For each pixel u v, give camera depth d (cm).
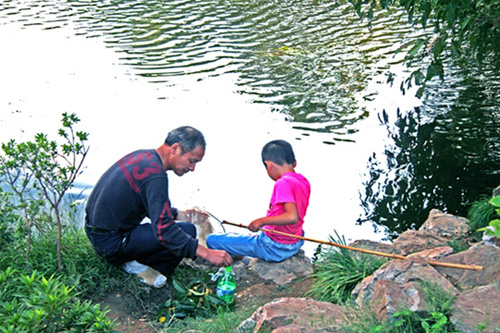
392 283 385
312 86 1059
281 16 1509
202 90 1050
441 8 626
